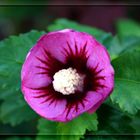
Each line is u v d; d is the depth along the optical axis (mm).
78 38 694
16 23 1268
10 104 830
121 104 701
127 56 713
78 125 709
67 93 707
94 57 693
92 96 696
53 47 703
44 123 746
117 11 1242
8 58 744
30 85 701
